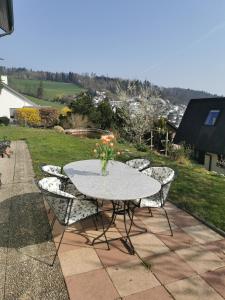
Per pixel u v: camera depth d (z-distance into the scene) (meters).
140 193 3.09
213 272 2.79
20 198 4.67
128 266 2.85
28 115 25.44
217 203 4.75
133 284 2.58
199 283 2.61
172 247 3.24
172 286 2.56
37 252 3.07
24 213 4.07
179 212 4.29
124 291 2.48
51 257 2.98
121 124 20.42
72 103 22.31
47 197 3.19
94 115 20.89
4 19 6.32
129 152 10.52
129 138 18.80
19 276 2.66
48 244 3.24
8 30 7.30
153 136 18.69
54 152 9.44
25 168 6.85
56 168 4.37
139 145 13.54
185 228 3.74
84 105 21.62
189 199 4.91
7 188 5.20
